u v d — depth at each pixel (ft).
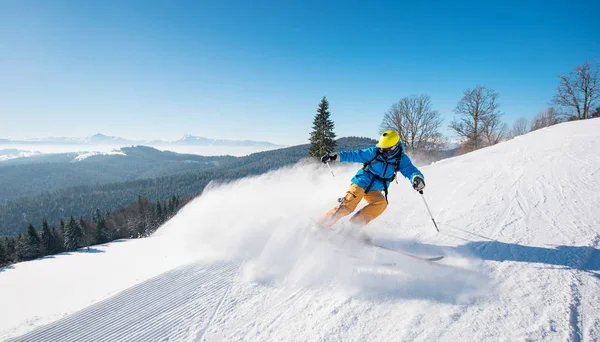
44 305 8.28
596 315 5.87
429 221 12.92
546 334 5.36
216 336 5.87
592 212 12.00
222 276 8.30
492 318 5.93
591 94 82.48
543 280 7.33
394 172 11.24
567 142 29.40
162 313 6.67
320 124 96.17
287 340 5.61
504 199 14.99
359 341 5.47
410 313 6.23
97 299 7.60
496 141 94.32
